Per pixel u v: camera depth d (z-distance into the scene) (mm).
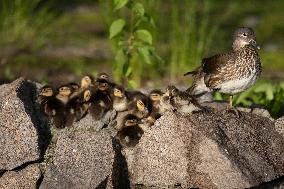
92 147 14008
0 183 13922
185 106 14438
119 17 23094
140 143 14000
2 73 24766
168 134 13852
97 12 32500
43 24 28594
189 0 24125
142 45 18062
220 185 13445
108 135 14172
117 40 21703
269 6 33062
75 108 14664
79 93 15141
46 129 14609
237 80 14922
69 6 33156
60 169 13820
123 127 14375
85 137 14156
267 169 13859
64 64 25688
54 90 15164
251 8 32688
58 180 13719
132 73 20438
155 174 13812
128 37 19969
